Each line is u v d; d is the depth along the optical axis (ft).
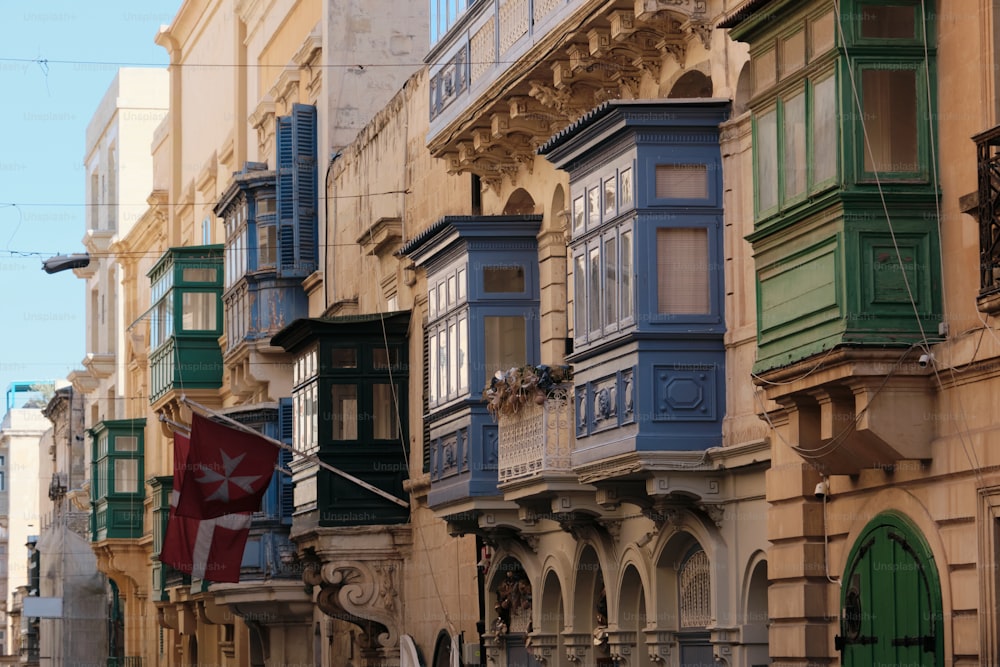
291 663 161.27
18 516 423.23
